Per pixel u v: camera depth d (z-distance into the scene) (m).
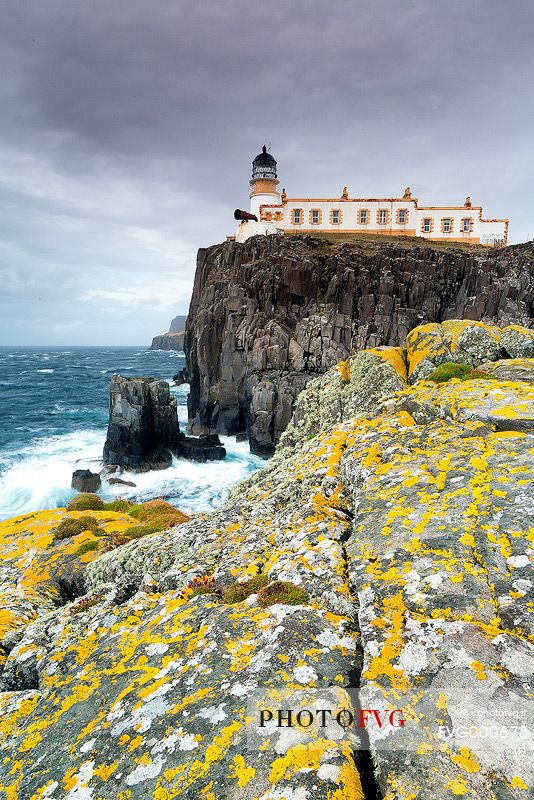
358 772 4.73
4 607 14.06
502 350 20.64
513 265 60.50
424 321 54.97
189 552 12.57
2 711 7.34
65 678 7.55
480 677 5.23
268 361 51.84
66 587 16.33
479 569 7.06
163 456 46.09
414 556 7.75
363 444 13.63
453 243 79.06
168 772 5.11
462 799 4.07
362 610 6.95
